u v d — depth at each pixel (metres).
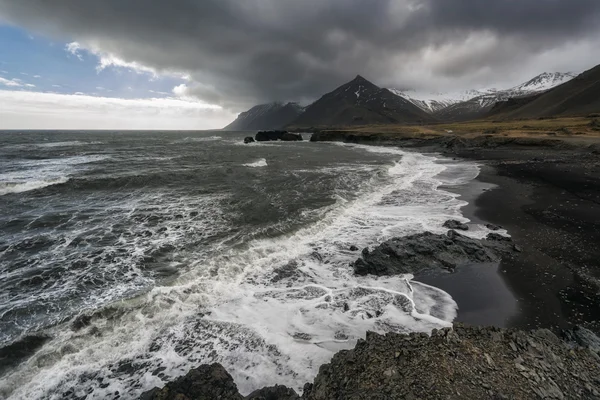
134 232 14.77
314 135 115.44
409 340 6.37
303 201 20.81
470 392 5.07
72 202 19.72
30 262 11.53
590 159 35.47
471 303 9.18
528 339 6.31
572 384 5.37
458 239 12.88
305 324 8.30
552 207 18.27
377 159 47.72
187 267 11.37
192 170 32.72
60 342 7.46
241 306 9.12
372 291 9.96
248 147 77.19
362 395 5.08
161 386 6.32
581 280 10.07
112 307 8.72
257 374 6.61
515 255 12.06
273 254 12.62
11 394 6.14
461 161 43.34
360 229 15.55
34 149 55.72
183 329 8.06
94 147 63.84
